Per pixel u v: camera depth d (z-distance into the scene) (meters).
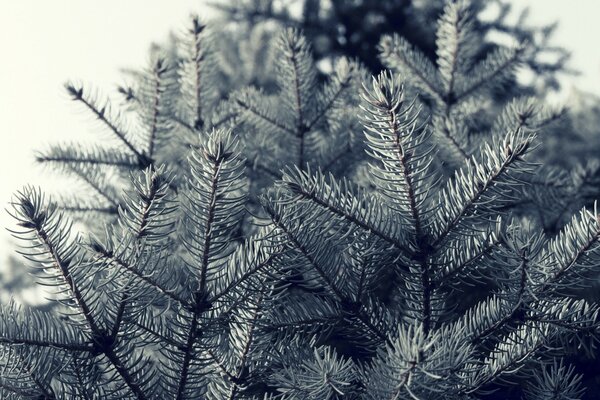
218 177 1.02
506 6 2.14
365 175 1.34
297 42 1.38
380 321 1.13
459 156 1.34
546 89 2.29
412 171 1.06
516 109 1.34
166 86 1.36
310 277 1.12
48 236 1.02
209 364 1.10
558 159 2.13
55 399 1.07
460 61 1.45
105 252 1.04
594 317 1.08
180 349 1.09
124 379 1.08
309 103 1.39
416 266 1.10
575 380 1.10
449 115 1.46
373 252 1.09
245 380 1.10
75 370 1.08
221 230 1.05
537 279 1.07
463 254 1.10
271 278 1.07
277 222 1.05
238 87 1.98
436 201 1.10
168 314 1.13
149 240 1.05
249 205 1.34
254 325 1.09
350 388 1.08
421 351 0.98
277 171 1.37
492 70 1.46
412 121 1.03
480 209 1.07
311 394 1.04
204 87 1.41
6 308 1.07
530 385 1.17
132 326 1.08
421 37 2.15
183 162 1.36
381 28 2.18
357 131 1.38
